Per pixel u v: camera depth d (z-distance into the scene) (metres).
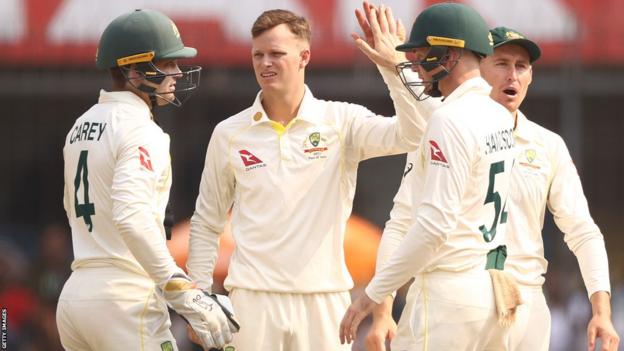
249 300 22.22
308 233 22.16
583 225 22.72
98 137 20.41
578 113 45.41
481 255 19.64
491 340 20.05
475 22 20.05
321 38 42.88
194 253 22.88
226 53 42.69
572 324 42.38
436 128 19.23
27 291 42.88
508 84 22.72
